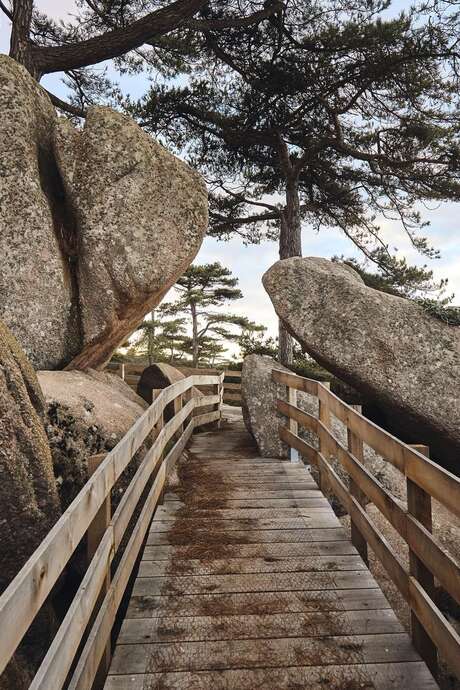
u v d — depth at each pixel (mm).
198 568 3840
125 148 6734
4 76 6406
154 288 6699
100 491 2629
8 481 3217
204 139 12906
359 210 13664
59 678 1777
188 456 7379
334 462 6828
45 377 5500
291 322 7301
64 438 4594
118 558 4691
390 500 3223
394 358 6855
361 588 3561
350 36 10203
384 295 7324
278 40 11094
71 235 6879
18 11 8219
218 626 3119
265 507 5113
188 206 6883
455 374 6715
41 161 6777
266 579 3684
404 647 2900
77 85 11328
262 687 2598
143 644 2949
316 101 11617
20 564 3490
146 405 7328
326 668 2730
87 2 9875
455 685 3623
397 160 11492
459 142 10875
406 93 10977
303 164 12164
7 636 1383
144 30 8258
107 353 7672
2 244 6207
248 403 7715
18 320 6133
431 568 2574
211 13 10750
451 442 6734
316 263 7961
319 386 5582
